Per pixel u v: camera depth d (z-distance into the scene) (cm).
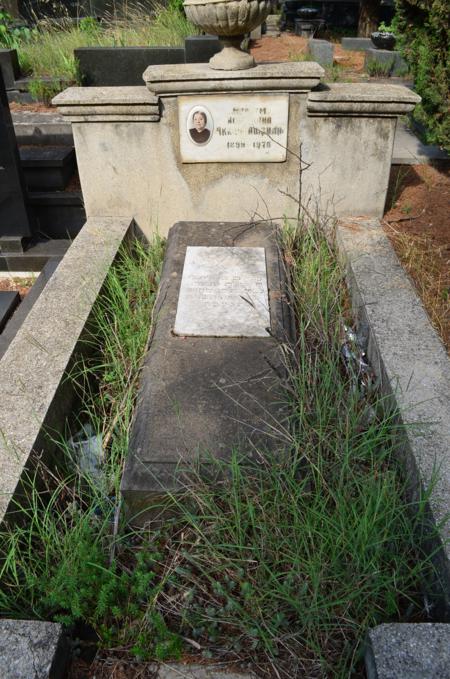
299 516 230
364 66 991
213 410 273
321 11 1506
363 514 222
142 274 400
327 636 200
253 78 405
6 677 175
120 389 324
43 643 184
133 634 207
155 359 305
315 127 427
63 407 291
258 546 225
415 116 536
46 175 549
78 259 398
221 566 218
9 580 221
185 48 664
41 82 686
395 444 258
